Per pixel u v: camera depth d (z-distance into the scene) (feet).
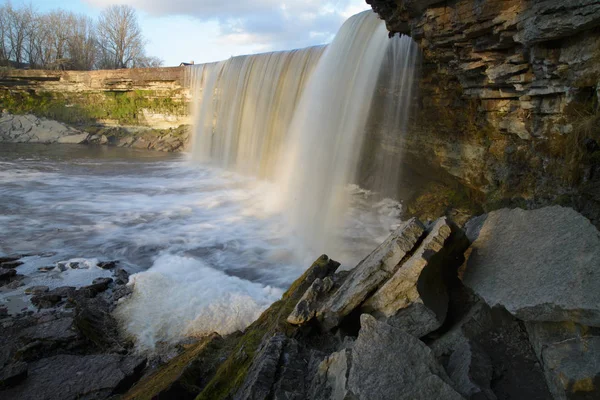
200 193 61.77
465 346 12.51
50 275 31.58
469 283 15.16
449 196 37.76
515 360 12.19
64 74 120.06
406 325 13.73
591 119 18.19
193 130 105.19
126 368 19.56
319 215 46.37
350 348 11.81
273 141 67.21
